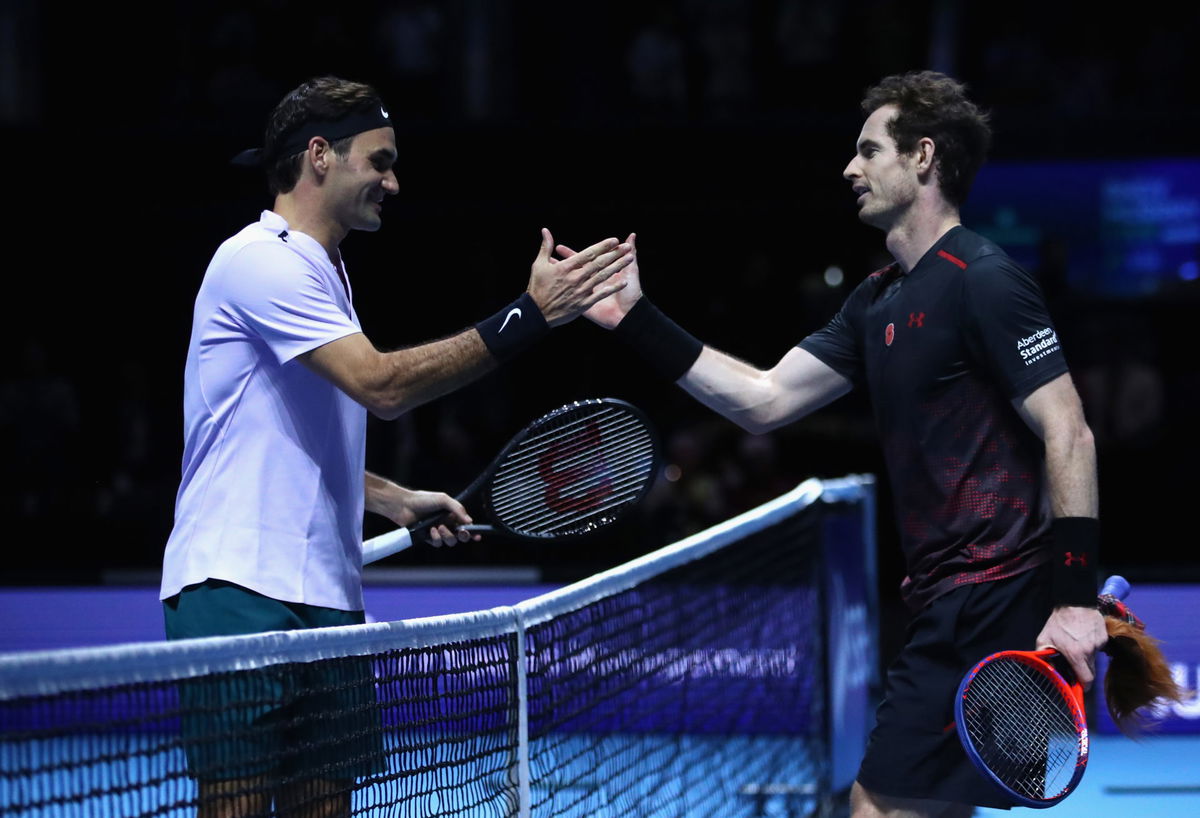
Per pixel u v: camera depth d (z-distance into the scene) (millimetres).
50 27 47781
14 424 39500
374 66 48094
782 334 42656
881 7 46969
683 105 46156
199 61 48188
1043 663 10820
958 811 12523
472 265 44156
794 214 42906
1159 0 47812
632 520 34156
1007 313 11297
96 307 44156
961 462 11688
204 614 10430
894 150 12031
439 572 30031
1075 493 11023
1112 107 46281
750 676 21250
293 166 11211
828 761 21016
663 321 13305
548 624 12328
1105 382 41469
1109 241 42594
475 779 10766
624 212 41500
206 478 10688
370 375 10469
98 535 37219
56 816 11898
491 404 41812
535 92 48688
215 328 10758
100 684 7414
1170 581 29172
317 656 9039
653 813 16266
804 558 22281
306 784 9375
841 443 39625
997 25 48125
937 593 11789
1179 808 23188
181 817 11688
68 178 40750
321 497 10828
